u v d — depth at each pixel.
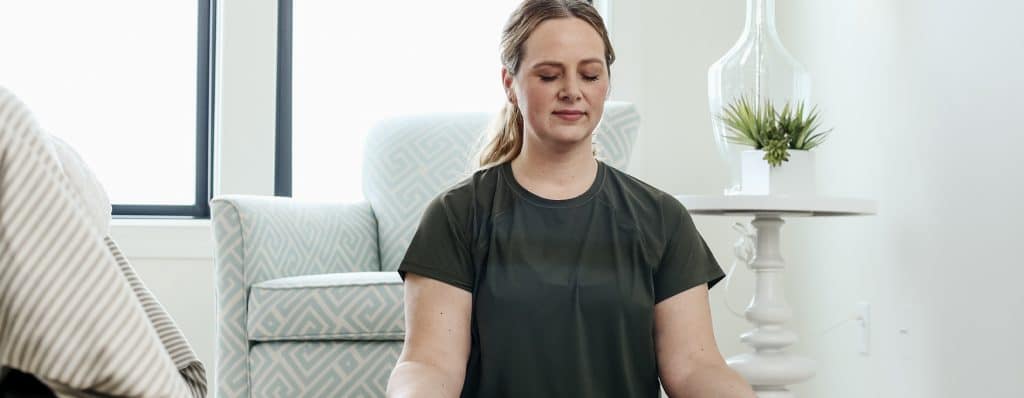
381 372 2.30
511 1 3.54
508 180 1.57
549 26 1.50
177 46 3.45
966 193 2.28
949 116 2.33
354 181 3.51
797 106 2.44
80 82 3.42
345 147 3.50
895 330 2.56
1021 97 2.08
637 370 1.53
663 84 3.39
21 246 0.73
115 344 0.75
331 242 2.69
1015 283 2.11
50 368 0.74
